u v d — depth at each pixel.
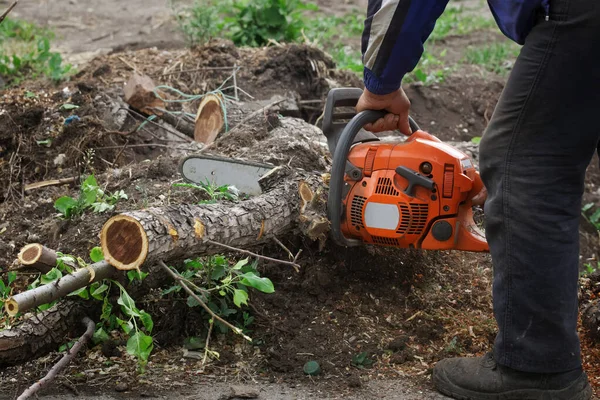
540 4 2.52
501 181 2.70
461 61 7.34
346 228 3.29
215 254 3.21
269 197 3.37
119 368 3.08
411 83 6.41
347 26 8.78
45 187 4.38
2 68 5.86
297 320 3.38
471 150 5.09
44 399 2.86
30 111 4.97
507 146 2.68
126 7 9.33
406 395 2.94
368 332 3.36
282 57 5.76
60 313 3.12
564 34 2.50
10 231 3.86
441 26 8.58
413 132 3.38
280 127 4.56
